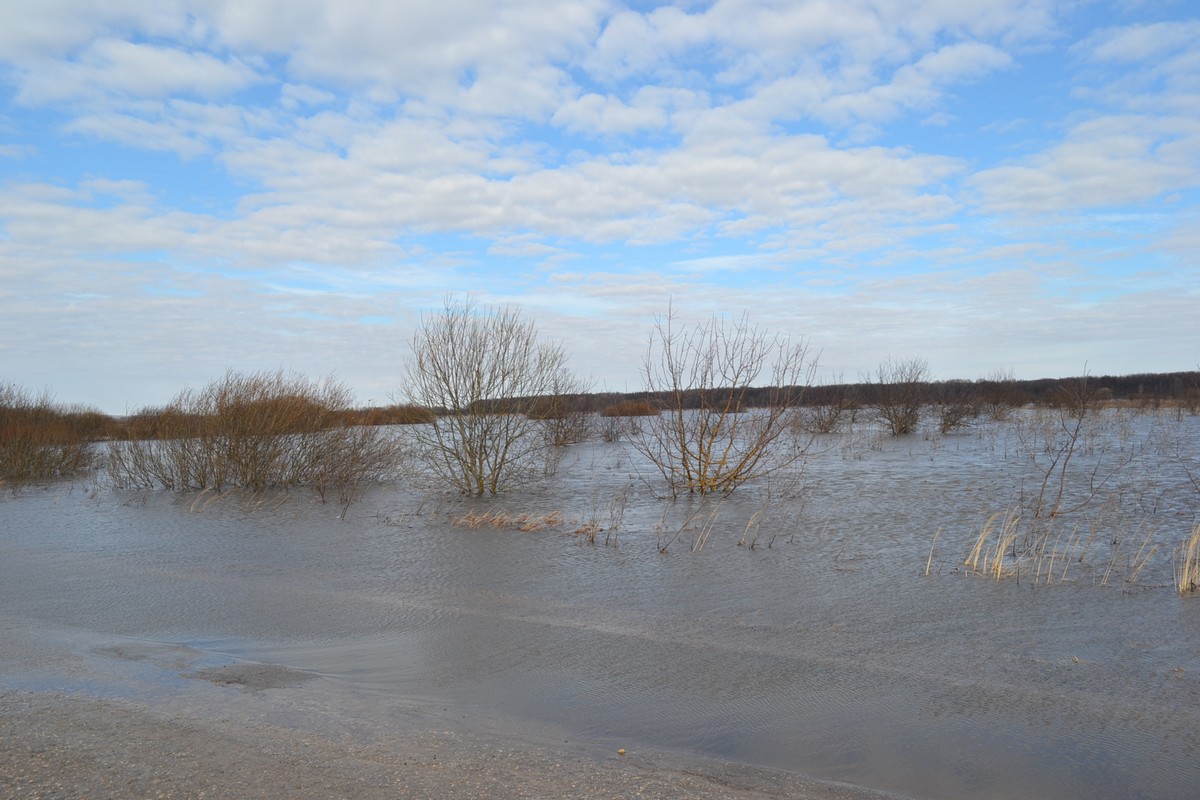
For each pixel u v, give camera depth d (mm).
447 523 13516
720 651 6785
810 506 13945
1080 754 4816
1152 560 9516
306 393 20203
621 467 20484
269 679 6113
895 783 4480
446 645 7055
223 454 19094
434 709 5492
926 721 5312
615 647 6934
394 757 4566
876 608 7969
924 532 11484
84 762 4410
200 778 4223
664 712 5488
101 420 29891
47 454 23422
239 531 13445
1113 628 7152
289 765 4410
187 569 10445
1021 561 9609
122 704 5426
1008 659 6453
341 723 5113
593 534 11867
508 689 5949
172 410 20250
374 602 8602
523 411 16812
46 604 8664
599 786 4230
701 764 4621
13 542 12922
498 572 9953
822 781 4414
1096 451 19688
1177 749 4855
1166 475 15617
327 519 14391
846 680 6070
